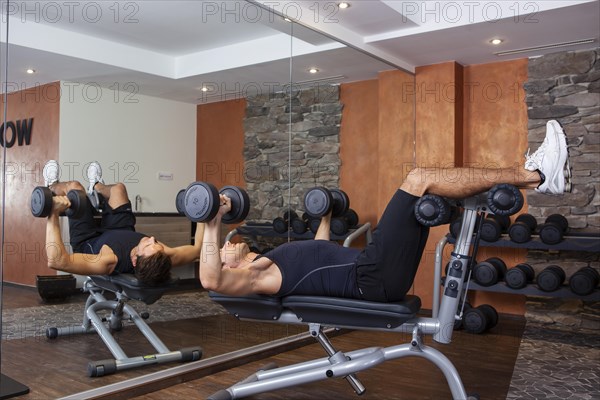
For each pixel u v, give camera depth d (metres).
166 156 2.59
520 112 4.09
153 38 2.57
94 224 2.29
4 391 1.99
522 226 3.58
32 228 2.11
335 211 2.55
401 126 4.14
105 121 2.39
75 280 2.21
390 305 1.81
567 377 2.54
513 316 4.09
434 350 1.89
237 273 1.84
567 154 1.79
